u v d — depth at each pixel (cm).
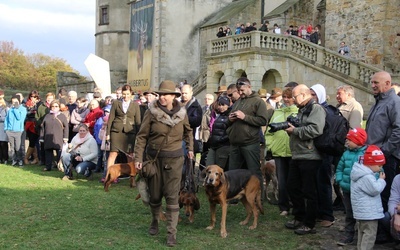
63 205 891
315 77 2167
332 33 2480
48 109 1410
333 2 2472
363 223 631
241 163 860
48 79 7831
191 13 3384
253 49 2225
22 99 1552
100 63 1658
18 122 1398
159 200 696
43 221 777
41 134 1320
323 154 726
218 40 2478
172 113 673
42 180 1148
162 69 3303
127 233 721
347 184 662
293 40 2284
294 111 845
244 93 838
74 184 1110
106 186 1029
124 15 4078
